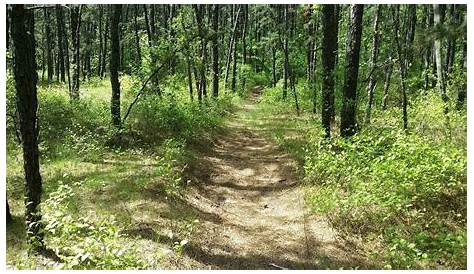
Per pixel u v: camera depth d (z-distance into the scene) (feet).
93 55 145.89
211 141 58.90
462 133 42.39
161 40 59.77
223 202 37.35
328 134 47.01
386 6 71.61
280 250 27.37
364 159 34.06
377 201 27.86
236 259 26.25
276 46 114.93
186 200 34.81
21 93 21.67
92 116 54.80
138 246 24.54
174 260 24.06
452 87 57.67
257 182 42.73
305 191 36.04
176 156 44.06
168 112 56.65
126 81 69.77
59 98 61.26
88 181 32.58
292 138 57.67
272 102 102.78
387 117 56.54
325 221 29.89
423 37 24.76
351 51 41.78
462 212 27.40
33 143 22.38
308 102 86.12
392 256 23.90
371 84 56.39
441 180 29.55
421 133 44.83
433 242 24.08
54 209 25.04
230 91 112.57
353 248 26.25
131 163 41.06
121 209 29.55
